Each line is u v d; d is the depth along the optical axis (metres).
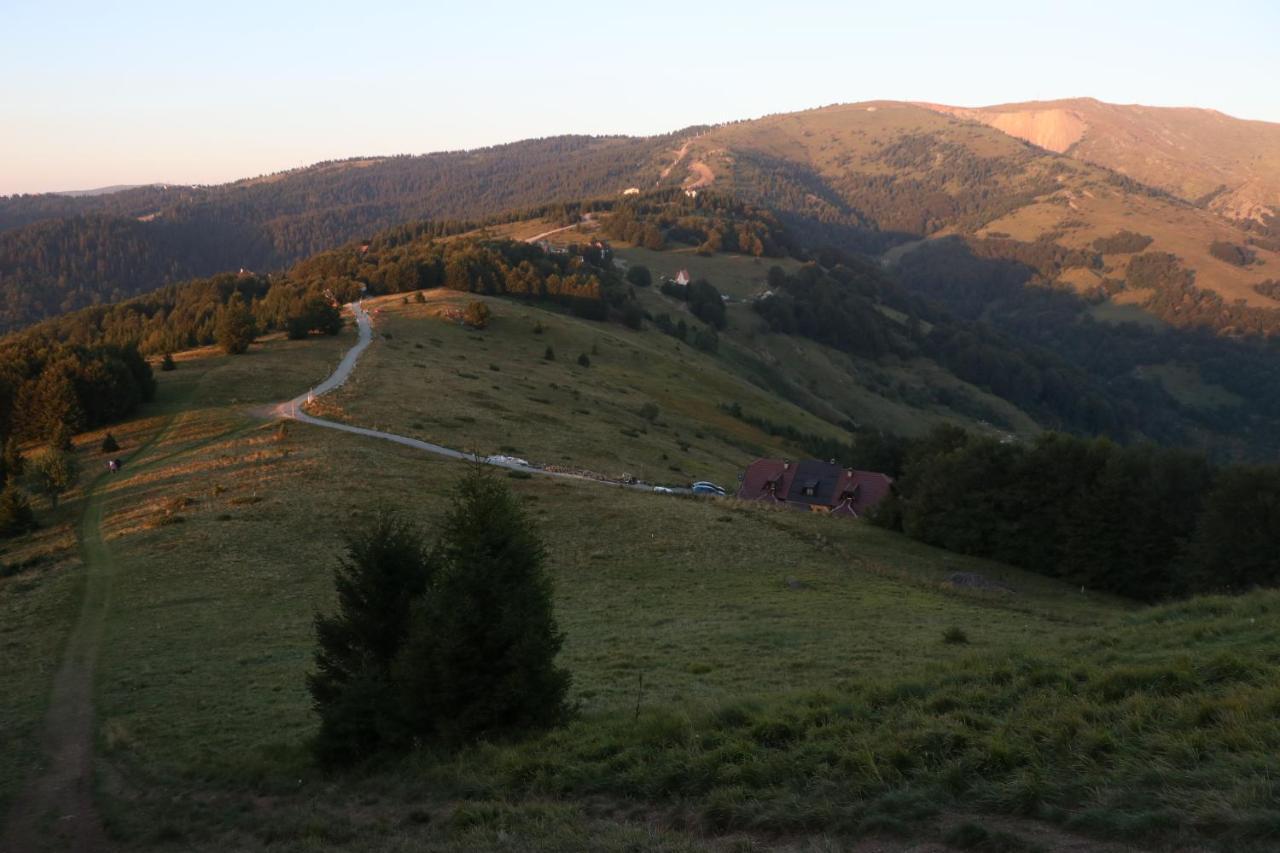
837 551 57.16
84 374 86.75
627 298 199.12
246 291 193.00
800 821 12.32
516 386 112.06
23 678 33.12
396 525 23.36
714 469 97.38
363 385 98.69
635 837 12.56
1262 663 15.28
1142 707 13.84
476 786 16.09
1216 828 10.17
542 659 19.28
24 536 59.75
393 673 19.64
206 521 56.94
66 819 19.19
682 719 16.84
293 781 19.34
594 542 54.84
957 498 66.50
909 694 16.75
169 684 30.78
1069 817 11.03
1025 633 33.44
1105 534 61.12
